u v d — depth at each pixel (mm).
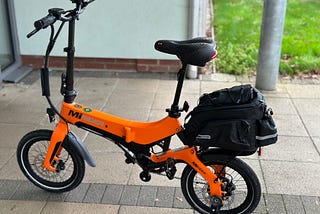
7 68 5484
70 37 2926
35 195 3328
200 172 2920
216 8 8289
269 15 4785
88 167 3646
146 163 3055
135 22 5359
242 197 3195
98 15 5355
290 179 3520
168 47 2729
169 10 5270
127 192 3357
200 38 2812
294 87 5195
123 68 5621
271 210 3172
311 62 5762
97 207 3205
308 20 7531
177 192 3352
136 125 3002
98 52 5535
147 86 5211
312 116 4520
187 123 2848
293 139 4090
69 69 3023
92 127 3090
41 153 3330
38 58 5637
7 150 3912
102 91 5078
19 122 4402
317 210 3180
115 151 3877
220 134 2682
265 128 2656
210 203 3035
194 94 4988
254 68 5707
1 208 3199
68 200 3275
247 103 2666
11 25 5492
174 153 2953
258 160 3760
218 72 5598
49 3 5363
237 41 6590
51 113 3094
